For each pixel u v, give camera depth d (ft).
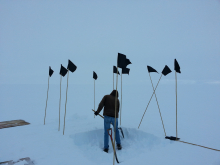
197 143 11.27
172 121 17.97
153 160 8.79
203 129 14.76
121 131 13.46
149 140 12.39
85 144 12.16
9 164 8.12
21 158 8.83
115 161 9.22
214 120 18.53
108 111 11.25
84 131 13.41
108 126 11.24
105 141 11.01
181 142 11.43
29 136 12.44
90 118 19.29
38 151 9.75
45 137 12.17
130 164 8.36
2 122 17.31
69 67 12.57
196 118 19.66
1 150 9.92
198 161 8.65
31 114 22.49
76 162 8.48
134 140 12.89
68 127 14.92
